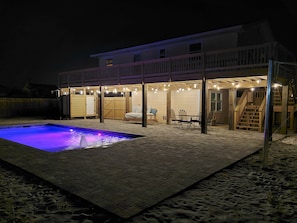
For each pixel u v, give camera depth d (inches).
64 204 132.8
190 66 511.5
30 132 501.7
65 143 379.9
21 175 186.2
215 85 486.9
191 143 311.4
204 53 407.8
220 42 512.7
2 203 134.8
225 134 400.5
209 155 243.6
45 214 121.8
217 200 139.6
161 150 266.5
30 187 159.6
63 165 202.7
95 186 153.6
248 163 223.5
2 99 738.8
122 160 220.8
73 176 173.6
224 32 497.7
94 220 115.8
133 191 145.6
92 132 467.5
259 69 350.3
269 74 215.8
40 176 173.2
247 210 127.4
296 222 115.6
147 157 233.0
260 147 289.4
